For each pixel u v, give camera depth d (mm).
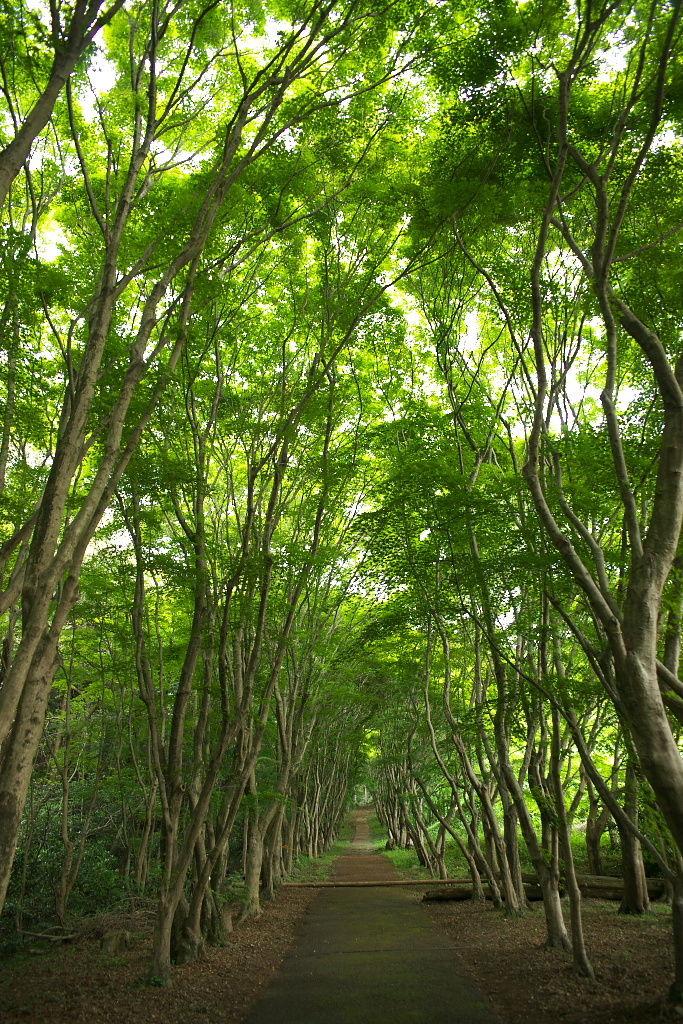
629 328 7176
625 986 7422
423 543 10750
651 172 8227
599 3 7504
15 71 8062
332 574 14680
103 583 11539
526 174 9039
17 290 7621
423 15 8453
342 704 21984
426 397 13688
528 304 8500
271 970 9367
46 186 9766
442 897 15594
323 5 8445
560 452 8734
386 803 37781
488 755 12688
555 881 9906
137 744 15711
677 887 6637
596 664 8336
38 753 14766
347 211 11141
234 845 19234
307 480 12625
